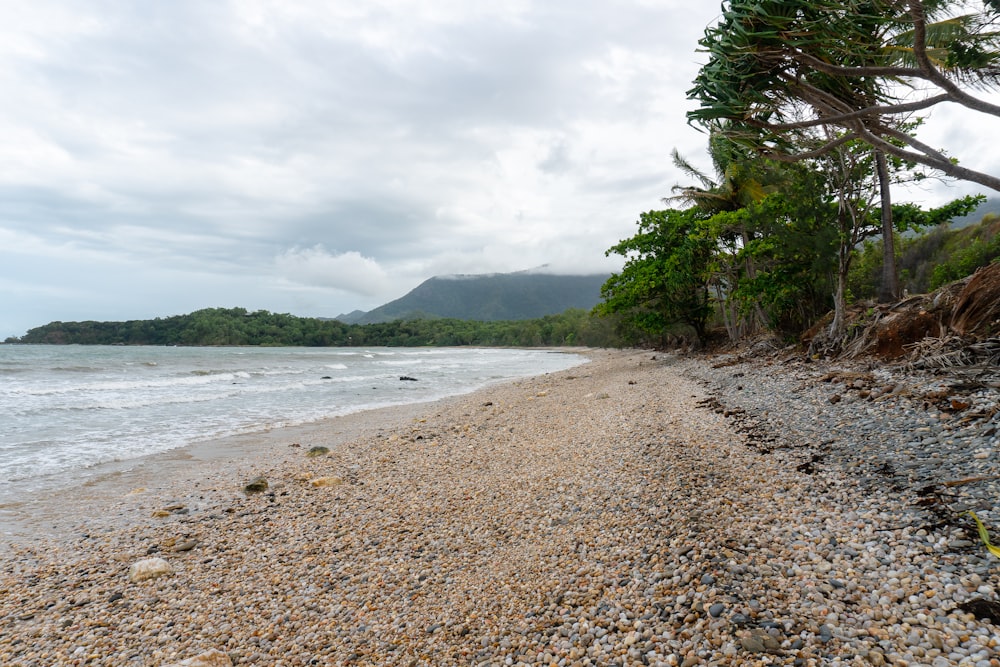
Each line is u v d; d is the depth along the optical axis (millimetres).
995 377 7844
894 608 3275
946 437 6043
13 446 12117
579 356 74312
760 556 4172
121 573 5574
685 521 5070
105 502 8180
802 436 7758
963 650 2807
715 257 28391
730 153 6250
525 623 3932
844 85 4961
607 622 3713
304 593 4895
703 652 3146
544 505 6457
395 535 6125
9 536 6738
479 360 64875
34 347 101750
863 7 4273
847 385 10047
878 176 14969
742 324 32188
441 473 8734
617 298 30969
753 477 6156
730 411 10531
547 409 15086
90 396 21031
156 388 24969
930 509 4469
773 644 3086
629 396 15820
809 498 5246
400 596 4668
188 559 5852
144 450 11812
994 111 4258
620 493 6297
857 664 2854
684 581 3979
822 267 17812
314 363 51906
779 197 19422
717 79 4938
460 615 4215
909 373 9719
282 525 6789
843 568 3848
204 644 4152
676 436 8789
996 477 4715
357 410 18359
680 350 38656
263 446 12242
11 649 4199
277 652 3979
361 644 3988
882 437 6746
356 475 9047
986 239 30109
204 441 12812
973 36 4633
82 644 4230
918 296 13219
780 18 4109
